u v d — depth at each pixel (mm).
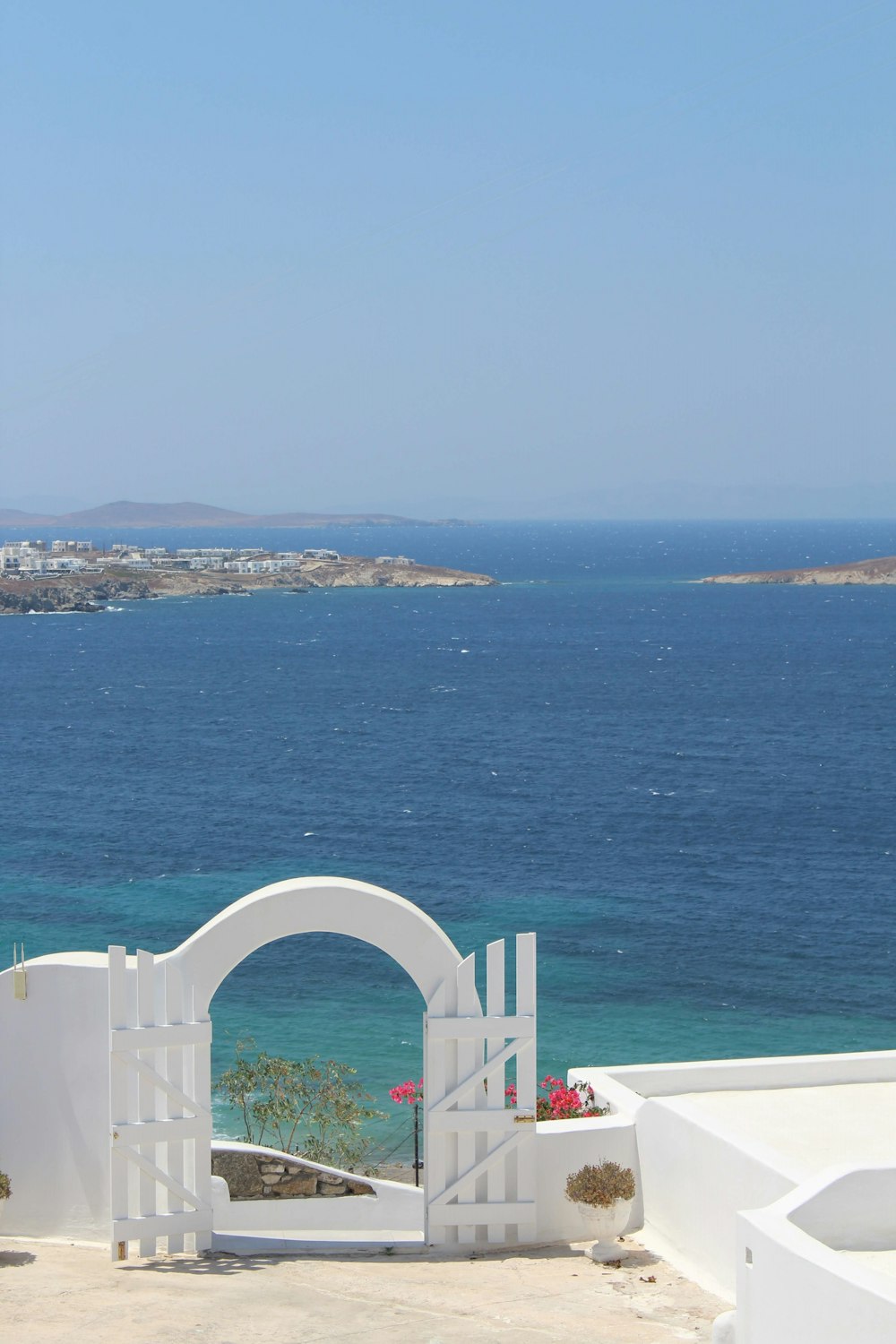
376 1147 28203
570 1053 36062
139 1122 12734
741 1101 14594
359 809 73438
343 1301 10984
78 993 13219
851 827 68188
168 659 155625
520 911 52031
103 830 67500
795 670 142125
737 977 43156
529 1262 12492
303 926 12953
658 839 65688
